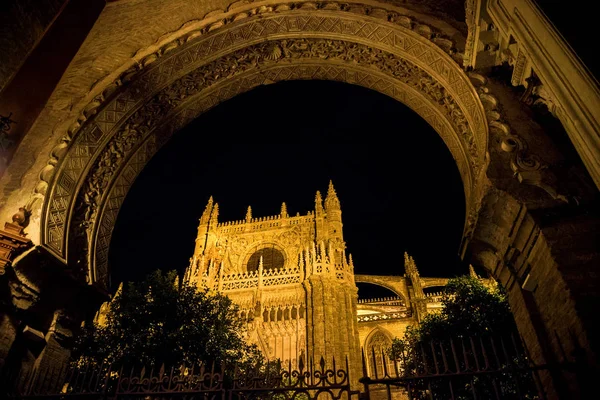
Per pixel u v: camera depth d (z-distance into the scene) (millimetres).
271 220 52844
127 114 11117
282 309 42812
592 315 6305
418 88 11805
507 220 8086
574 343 6621
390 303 51031
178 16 11492
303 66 13500
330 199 53031
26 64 9578
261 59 13172
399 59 11797
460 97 10203
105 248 10430
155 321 17250
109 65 10695
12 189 8844
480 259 9648
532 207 7504
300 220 52156
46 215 8797
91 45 10547
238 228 52906
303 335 40875
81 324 9570
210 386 7520
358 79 13328
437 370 7086
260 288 44125
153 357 15992
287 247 50156
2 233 7945
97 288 9672
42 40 9859
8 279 7988
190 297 19234
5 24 8344
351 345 40312
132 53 10898
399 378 7141
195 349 17172
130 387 7914
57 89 9977
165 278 19250
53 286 8797
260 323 41375
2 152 8867
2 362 7684
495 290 22516
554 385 7059
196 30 11609
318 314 40531
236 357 19625
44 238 8531
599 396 6020
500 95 9055
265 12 12016
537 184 7688
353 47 12461
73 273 9133
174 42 11414
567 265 6840
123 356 15727
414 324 44656
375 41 11898
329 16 11953
